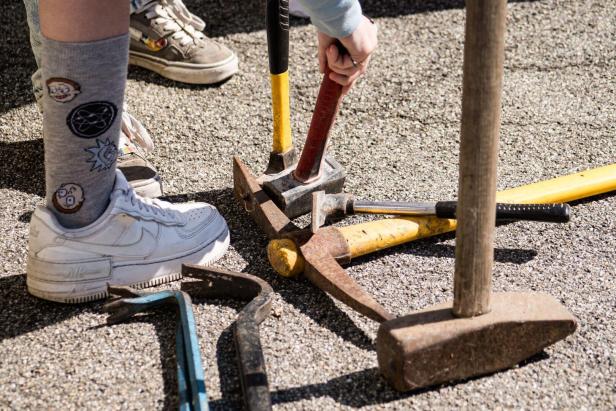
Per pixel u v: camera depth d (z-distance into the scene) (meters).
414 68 3.16
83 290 2.03
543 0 3.62
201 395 1.69
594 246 2.26
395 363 1.71
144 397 1.78
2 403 1.76
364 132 2.79
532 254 2.23
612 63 3.17
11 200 2.47
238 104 2.96
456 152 2.69
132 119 2.58
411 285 2.12
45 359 1.88
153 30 3.03
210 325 1.98
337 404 1.75
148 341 1.93
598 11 3.54
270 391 1.79
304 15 3.51
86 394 1.79
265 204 2.26
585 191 2.38
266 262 2.22
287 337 1.94
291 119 2.86
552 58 3.20
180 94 3.02
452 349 1.71
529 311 1.77
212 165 2.63
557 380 1.81
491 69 1.53
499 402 1.75
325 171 2.39
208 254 2.19
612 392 1.78
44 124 1.89
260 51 3.30
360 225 2.18
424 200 2.45
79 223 2.00
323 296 2.08
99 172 1.95
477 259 1.66
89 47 1.77
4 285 2.13
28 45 3.32
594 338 1.93
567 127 2.80
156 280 2.12
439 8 3.60
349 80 2.09
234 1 3.69
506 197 2.29
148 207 2.09
